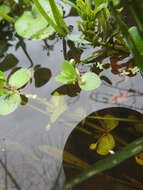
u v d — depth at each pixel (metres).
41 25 0.46
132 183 0.33
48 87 0.42
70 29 0.47
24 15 0.47
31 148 0.37
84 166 0.34
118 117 0.38
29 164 0.36
